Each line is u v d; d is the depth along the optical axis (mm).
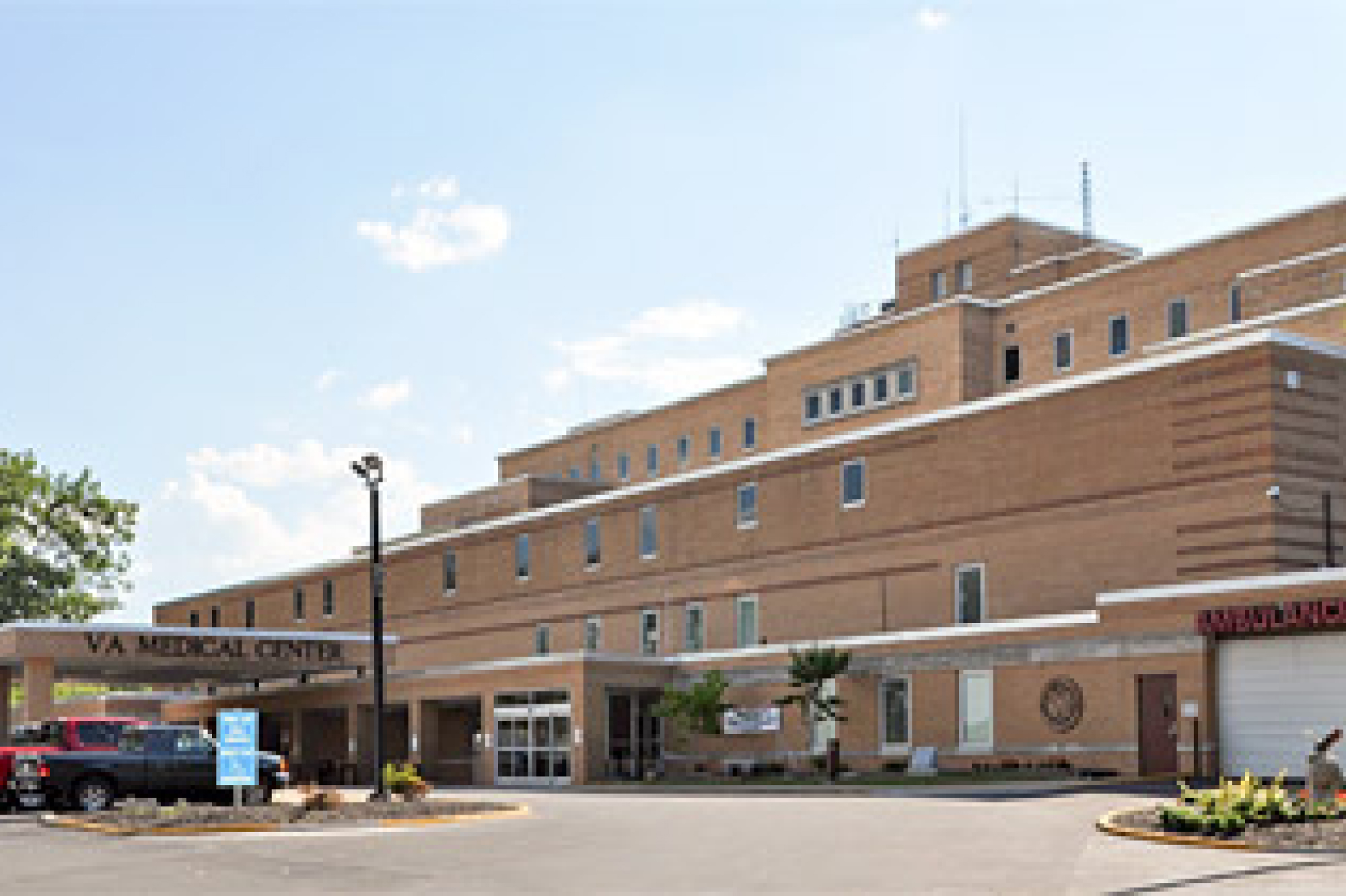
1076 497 42844
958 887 16641
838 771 43562
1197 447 39656
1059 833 22000
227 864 20734
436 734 55750
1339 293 46000
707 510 56781
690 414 72750
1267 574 36688
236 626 88875
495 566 68312
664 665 50500
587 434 79688
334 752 64125
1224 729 33562
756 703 47719
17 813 31625
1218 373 39375
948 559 46688
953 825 24047
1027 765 38094
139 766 31656
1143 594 35469
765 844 22141
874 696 43594
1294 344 38875
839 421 60344
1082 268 59531
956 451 46938
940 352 56812
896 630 48250
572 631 63188
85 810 31172
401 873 19359
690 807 31391
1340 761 31047
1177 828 20422
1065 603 42688
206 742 32312
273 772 32719
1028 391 44781
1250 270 49969
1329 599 31406
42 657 50312
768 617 53406
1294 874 16484
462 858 21109
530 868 19641
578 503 63594
